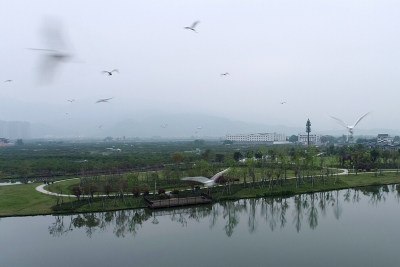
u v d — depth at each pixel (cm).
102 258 4994
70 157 17238
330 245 5466
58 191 8681
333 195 9438
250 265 4666
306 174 11531
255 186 9519
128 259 4938
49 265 4725
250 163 9931
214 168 10850
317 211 7844
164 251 5259
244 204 8400
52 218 6981
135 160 14088
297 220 7119
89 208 7300
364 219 7062
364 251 5166
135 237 6022
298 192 9294
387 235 5950
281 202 8662
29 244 5603
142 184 8862
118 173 11500
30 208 7325
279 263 4725
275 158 13700
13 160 15875
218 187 9262
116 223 7019
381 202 8675
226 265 4666
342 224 6719
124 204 7650
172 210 7612
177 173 10412
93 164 13262
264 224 6850
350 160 13700
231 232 6281
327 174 10819
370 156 13825
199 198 7956
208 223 6950
